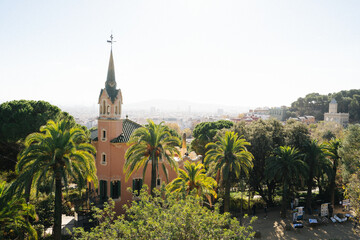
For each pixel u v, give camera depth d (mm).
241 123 42469
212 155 33000
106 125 33094
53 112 39062
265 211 35000
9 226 20125
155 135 28906
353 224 32375
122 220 16328
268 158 35562
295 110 192875
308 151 36188
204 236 13703
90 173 24406
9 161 36938
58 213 23391
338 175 39562
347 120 131125
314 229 30922
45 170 21203
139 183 34750
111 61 33938
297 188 39469
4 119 35562
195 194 25797
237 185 38281
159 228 13164
